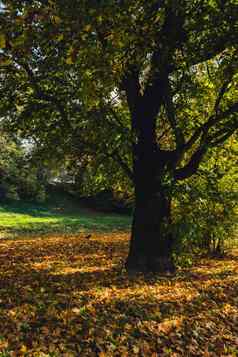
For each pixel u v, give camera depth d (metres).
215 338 7.73
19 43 6.32
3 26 6.30
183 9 9.01
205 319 8.61
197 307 9.39
